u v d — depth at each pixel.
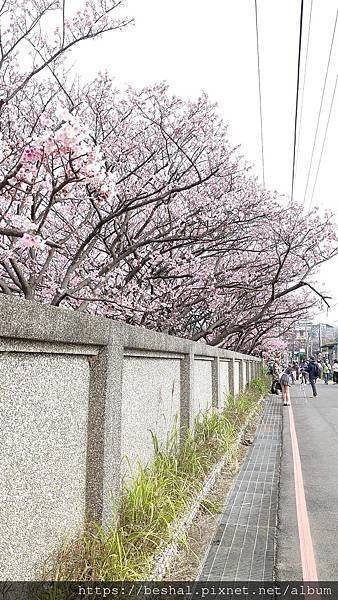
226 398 11.59
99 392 3.61
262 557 4.03
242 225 11.56
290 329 26.95
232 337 20.19
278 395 24.67
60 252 8.29
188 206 10.70
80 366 3.48
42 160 4.27
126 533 3.43
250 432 10.70
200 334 14.01
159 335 5.14
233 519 4.93
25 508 2.66
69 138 3.92
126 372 4.46
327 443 10.02
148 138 9.84
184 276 10.31
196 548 4.13
